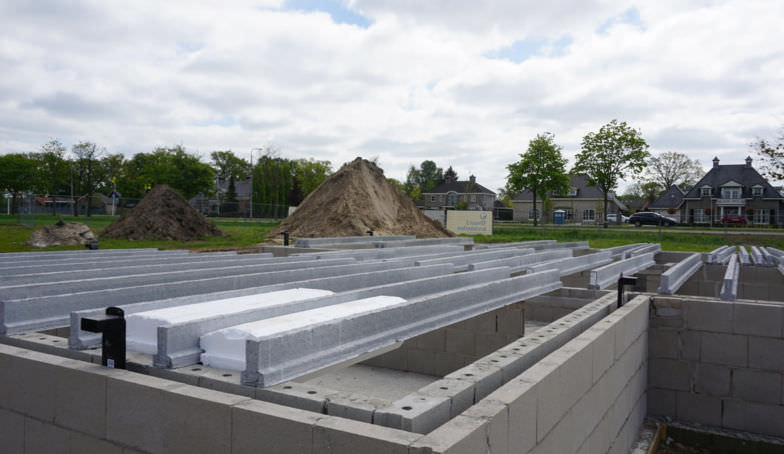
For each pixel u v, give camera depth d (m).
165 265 5.50
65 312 3.45
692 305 5.58
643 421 5.59
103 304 3.64
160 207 21.92
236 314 2.92
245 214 45.66
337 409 2.08
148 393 2.25
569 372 2.94
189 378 2.44
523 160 37.62
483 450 1.89
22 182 49.50
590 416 3.40
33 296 3.67
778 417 5.28
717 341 5.50
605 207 39.00
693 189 54.91
